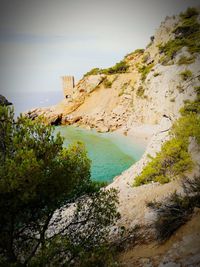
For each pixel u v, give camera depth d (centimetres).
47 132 667
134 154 3397
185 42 4888
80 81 7175
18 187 570
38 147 646
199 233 780
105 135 4709
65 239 688
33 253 689
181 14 5791
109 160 3175
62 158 719
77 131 5172
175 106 2981
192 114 1969
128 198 1339
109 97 6084
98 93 6391
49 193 646
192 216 873
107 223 805
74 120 5875
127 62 6962
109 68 6850
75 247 696
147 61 6106
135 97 5381
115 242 954
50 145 664
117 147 3791
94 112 5856
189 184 1135
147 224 991
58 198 683
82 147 779
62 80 7212
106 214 809
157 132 2323
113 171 2766
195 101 2653
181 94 3203
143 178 1590
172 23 5969
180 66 4322
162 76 4700
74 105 6362
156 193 1262
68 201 778
